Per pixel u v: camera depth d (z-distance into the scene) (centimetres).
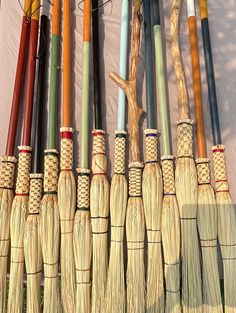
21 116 189
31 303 157
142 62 195
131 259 160
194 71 185
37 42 191
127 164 179
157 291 157
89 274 162
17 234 164
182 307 158
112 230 164
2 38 199
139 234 162
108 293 156
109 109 189
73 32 201
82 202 167
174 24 189
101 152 172
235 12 206
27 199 170
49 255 160
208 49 190
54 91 182
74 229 163
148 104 180
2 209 166
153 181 166
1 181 171
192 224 163
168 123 179
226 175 173
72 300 158
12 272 161
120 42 191
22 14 204
